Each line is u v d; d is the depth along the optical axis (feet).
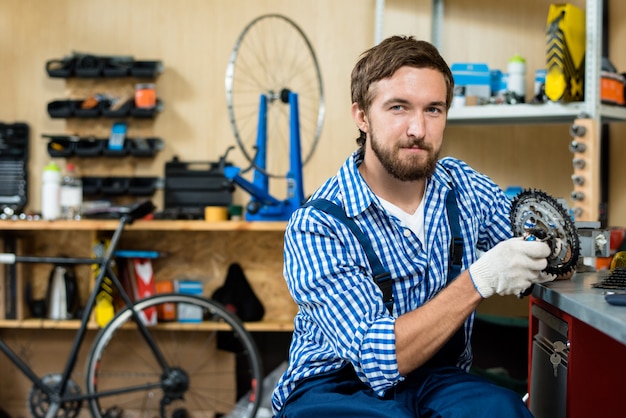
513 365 11.18
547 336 5.37
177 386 10.44
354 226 4.90
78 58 11.66
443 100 4.78
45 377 11.51
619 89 9.73
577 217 9.12
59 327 11.28
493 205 5.58
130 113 11.64
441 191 5.23
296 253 4.95
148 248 11.82
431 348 4.46
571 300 4.36
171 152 12.03
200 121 12.03
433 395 4.68
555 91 9.29
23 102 12.14
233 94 11.99
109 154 11.71
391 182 5.06
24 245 11.60
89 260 10.32
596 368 4.82
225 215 10.85
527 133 11.54
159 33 12.03
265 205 10.64
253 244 11.79
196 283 11.48
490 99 10.09
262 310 11.44
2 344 10.20
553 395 5.13
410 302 5.02
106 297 11.03
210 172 11.73
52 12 12.10
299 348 5.19
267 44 11.98
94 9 12.07
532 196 5.19
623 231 8.39
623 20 10.77
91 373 10.27
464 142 11.70
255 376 10.46
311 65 11.93
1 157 12.00
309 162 12.00
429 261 5.05
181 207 11.68
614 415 4.82
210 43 12.01
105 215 10.85
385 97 4.75
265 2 11.98
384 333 4.47
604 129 11.12
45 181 11.02
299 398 4.91
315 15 11.95
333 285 4.76
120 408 11.67
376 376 4.51
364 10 11.89
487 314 10.77
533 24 11.42
